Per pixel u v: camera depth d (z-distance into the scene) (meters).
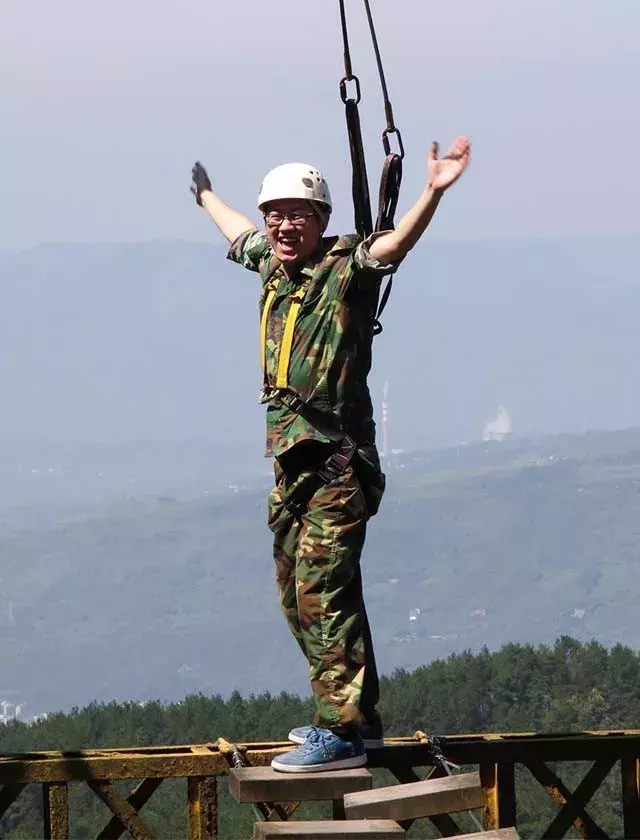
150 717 54.69
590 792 11.20
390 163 10.36
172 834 37.91
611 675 55.88
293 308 10.16
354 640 10.12
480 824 11.19
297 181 10.06
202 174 11.96
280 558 10.55
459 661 58.56
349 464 10.09
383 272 9.83
